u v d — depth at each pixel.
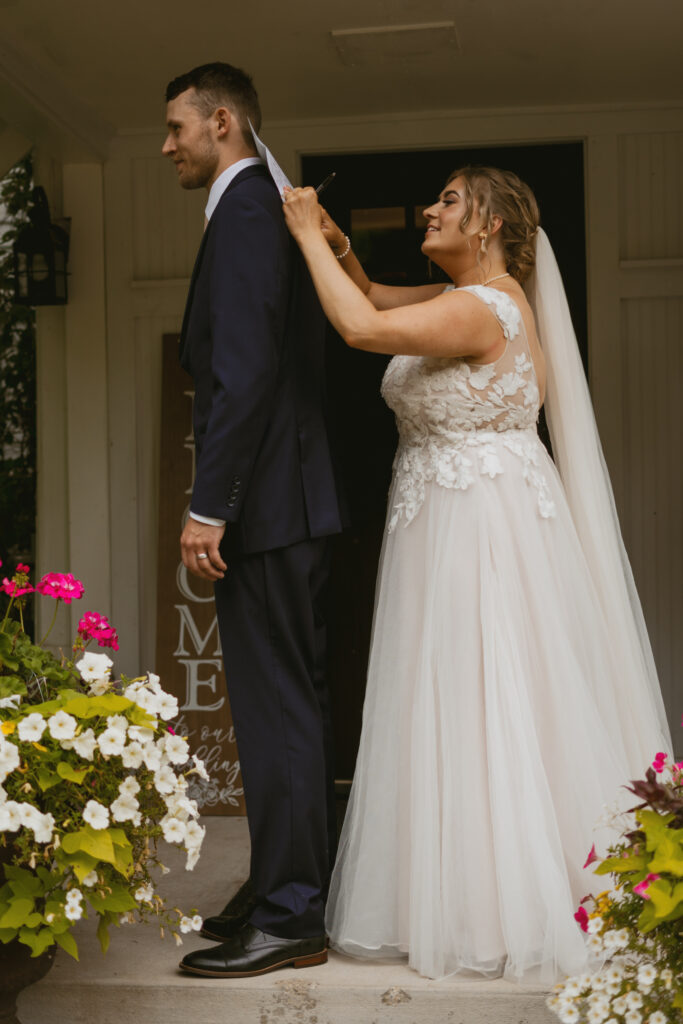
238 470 2.25
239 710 2.39
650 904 1.85
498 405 2.45
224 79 2.44
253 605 2.38
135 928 2.63
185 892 2.91
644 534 4.13
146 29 3.41
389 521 2.59
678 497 4.11
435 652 2.38
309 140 4.21
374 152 4.27
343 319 2.27
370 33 3.45
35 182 4.36
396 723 2.45
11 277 4.80
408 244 4.30
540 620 2.41
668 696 4.13
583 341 4.21
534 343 2.58
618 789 2.37
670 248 4.07
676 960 1.93
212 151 2.44
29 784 2.07
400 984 2.23
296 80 3.83
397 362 2.57
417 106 4.10
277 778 2.34
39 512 4.45
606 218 4.09
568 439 2.67
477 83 3.88
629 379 4.12
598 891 2.32
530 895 2.25
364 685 4.34
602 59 3.68
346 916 2.39
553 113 4.09
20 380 4.78
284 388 2.41
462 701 2.36
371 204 4.32
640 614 2.72
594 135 4.08
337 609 4.36
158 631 4.14
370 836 2.41
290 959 2.33
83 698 2.14
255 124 2.49
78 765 2.12
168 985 2.27
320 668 2.57
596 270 4.10
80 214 4.32
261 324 2.25
